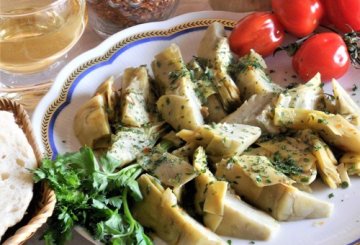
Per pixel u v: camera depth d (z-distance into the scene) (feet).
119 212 1.01
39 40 1.26
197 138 1.12
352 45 1.32
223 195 1.01
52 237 0.97
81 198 0.97
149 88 1.25
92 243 1.03
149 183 1.03
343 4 1.33
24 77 1.37
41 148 1.13
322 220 1.05
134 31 1.37
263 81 1.24
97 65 1.31
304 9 1.32
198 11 1.49
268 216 1.04
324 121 1.12
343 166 1.10
